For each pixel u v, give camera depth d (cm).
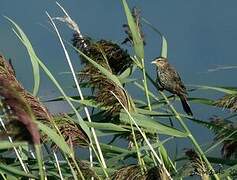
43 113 1073
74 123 1177
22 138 723
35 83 1170
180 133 1261
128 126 1324
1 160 1172
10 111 718
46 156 1206
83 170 1176
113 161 1246
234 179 1215
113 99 1301
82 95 1313
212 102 1313
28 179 1150
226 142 1229
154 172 1053
